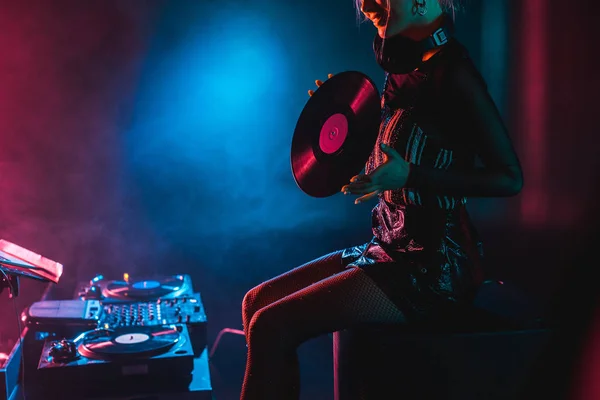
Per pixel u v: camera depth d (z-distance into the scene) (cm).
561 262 454
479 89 158
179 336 232
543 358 169
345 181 166
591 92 525
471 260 170
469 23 522
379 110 159
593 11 513
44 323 239
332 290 165
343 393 179
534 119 541
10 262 191
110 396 210
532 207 541
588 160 530
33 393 217
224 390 317
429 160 164
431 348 165
